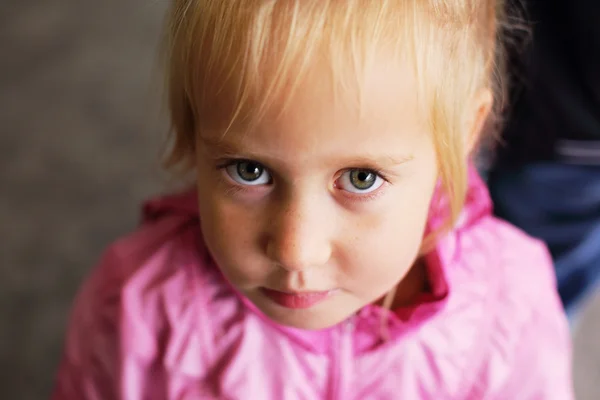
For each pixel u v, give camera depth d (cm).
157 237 53
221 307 51
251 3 39
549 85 60
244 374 50
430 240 50
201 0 40
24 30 126
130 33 127
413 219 43
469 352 52
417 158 41
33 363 90
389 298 51
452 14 41
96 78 120
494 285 54
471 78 45
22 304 95
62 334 93
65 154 111
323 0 38
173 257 52
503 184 69
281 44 38
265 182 41
